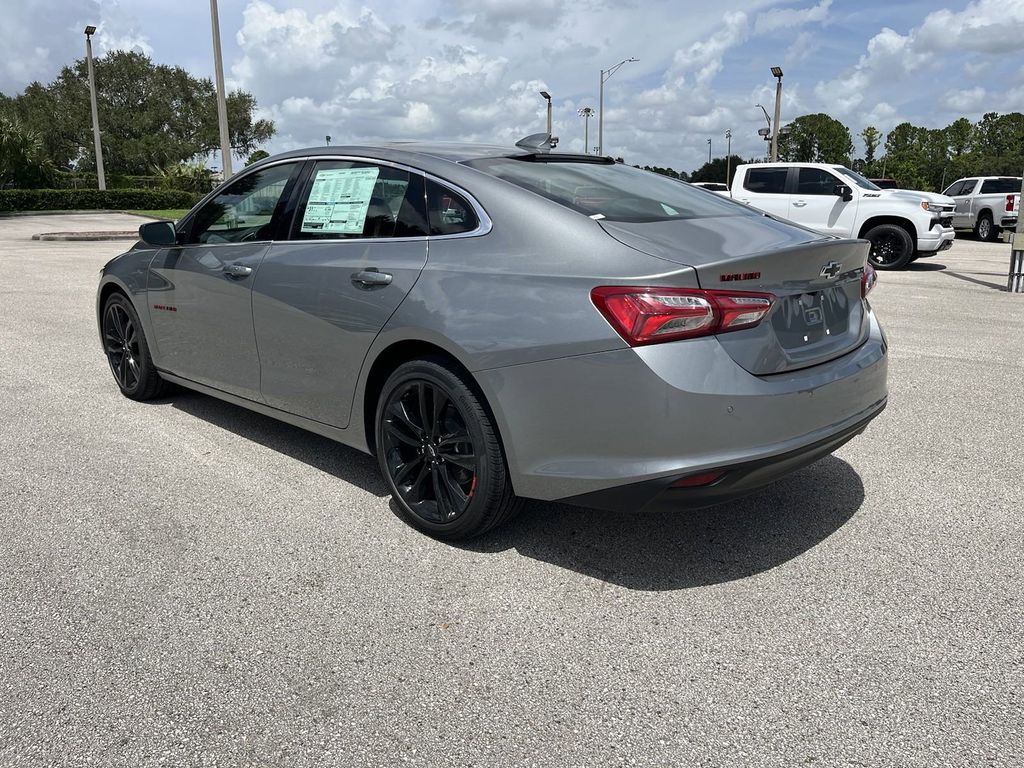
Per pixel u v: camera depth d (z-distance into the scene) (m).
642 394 2.54
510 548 3.15
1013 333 7.67
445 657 2.43
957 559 3.06
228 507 3.50
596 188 3.29
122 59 75.56
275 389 3.83
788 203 14.49
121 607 2.69
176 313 4.42
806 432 2.76
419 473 3.22
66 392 5.32
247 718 2.15
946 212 13.90
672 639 2.54
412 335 3.04
